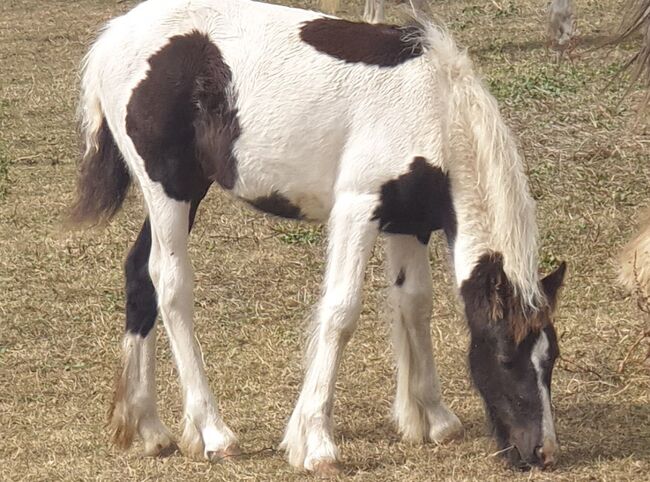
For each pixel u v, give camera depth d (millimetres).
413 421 5734
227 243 8703
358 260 5301
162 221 5590
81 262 8492
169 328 5656
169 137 5520
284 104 5371
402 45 5375
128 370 5770
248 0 5719
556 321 7078
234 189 5613
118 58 5609
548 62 12664
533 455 5086
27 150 11281
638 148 9883
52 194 9945
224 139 5504
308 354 5508
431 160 5238
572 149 9938
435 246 8227
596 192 9133
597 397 6176
